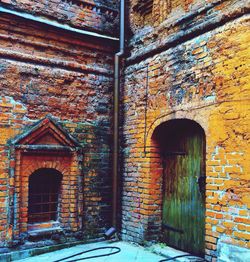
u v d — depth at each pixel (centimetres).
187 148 535
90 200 607
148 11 616
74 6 604
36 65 563
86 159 608
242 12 425
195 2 505
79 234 584
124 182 618
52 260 506
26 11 553
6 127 526
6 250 507
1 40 534
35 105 556
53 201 588
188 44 503
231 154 425
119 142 636
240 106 418
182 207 535
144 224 562
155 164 568
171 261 486
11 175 518
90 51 624
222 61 445
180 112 505
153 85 565
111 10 647
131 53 627
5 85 530
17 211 521
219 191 438
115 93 631
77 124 601
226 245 423
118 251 540
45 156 563
